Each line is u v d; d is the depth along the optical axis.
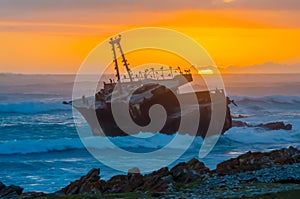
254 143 171.38
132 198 66.44
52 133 181.75
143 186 75.88
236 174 80.62
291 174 78.94
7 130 187.50
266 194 65.50
